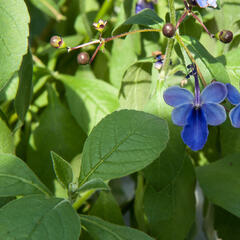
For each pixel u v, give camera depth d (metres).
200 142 0.39
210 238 0.53
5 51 0.40
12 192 0.41
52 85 0.51
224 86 0.39
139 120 0.41
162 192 0.48
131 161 0.40
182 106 0.40
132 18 0.44
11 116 0.48
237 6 0.47
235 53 0.45
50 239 0.38
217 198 0.48
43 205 0.39
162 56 0.44
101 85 0.48
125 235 0.41
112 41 0.50
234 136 0.48
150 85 0.46
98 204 0.47
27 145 0.48
